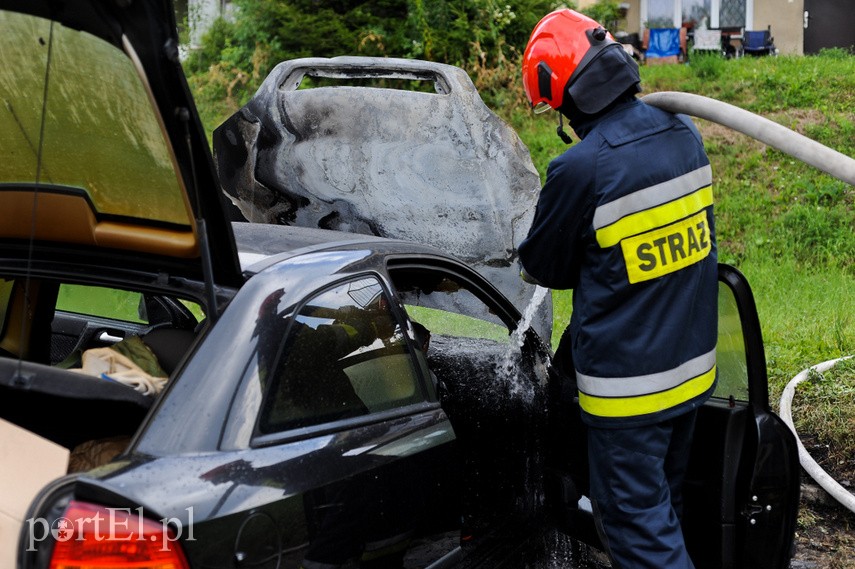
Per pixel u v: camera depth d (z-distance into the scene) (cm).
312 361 231
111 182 242
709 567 297
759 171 975
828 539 413
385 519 235
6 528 186
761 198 913
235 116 441
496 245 425
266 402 214
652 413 274
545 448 340
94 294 336
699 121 1114
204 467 196
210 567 187
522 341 345
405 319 273
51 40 207
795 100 1142
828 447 464
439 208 425
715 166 991
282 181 444
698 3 1559
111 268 258
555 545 348
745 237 844
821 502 432
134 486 184
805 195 910
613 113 282
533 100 299
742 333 287
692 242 280
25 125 240
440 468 260
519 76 1101
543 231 283
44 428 246
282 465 209
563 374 331
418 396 267
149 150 225
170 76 196
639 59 1484
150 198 239
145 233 245
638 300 274
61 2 196
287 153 436
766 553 294
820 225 837
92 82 218
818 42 1580
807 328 606
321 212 448
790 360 546
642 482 276
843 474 448
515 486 323
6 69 227
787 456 292
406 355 269
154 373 257
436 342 358
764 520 291
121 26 193
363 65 423
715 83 1226
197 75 1105
